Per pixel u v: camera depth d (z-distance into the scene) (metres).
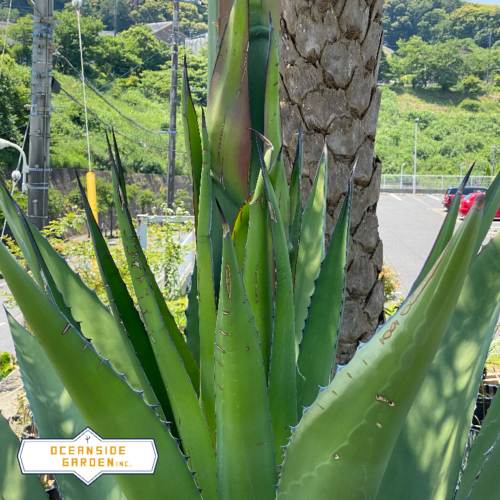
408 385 0.63
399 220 28.19
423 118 68.50
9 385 4.66
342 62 2.07
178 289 7.52
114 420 0.84
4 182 1.00
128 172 35.28
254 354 0.87
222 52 1.08
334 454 0.71
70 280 1.25
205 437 1.06
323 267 1.20
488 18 113.75
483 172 55.16
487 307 1.12
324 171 1.38
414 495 1.04
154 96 44.72
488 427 1.12
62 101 38.28
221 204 1.13
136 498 0.92
